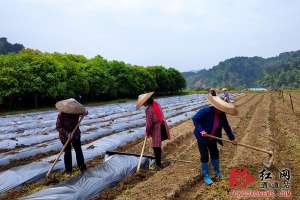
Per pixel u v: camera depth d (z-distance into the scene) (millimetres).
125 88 56938
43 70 36000
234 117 21328
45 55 40562
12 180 8633
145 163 9773
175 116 25109
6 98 34688
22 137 16156
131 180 8617
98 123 22047
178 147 12828
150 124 9422
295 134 14930
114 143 13688
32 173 9109
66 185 7699
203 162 8312
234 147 12195
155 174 8828
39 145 13219
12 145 14281
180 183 8039
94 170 8773
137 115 27266
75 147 9148
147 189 7684
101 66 52125
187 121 20578
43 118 26469
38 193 7195
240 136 14859
